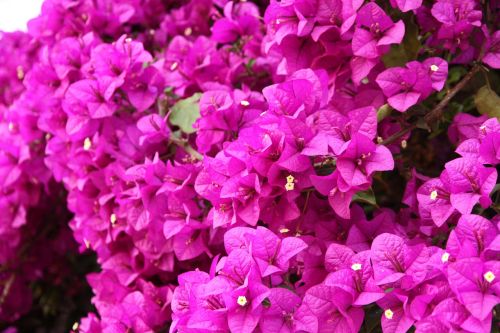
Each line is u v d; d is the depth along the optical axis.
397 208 0.98
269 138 0.81
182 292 0.81
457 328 0.73
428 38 0.92
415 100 0.84
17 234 1.19
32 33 1.08
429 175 0.98
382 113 0.87
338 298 0.77
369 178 0.82
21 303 1.23
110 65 0.95
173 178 0.91
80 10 1.06
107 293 0.98
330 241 0.85
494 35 0.88
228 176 0.84
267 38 0.95
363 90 0.90
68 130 0.97
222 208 0.84
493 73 0.93
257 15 1.02
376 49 0.85
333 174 0.81
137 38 1.10
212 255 0.91
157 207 0.92
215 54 1.00
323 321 0.78
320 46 0.89
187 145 0.95
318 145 0.81
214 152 0.92
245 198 0.82
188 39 1.08
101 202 0.97
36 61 1.19
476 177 0.79
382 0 0.89
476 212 0.84
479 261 0.73
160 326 0.92
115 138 0.98
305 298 0.78
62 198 1.23
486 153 0.80
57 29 1.07
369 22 0.86
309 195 0.86
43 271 1.25
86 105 0.97
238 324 0.76
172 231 0.89
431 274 0.76
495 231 0.76
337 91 0.91
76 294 1.26
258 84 1.02
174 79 1.00
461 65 0.96
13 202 1.17
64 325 1.25
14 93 1.22
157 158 0.91
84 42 1.02
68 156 1.03
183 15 1.11
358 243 0.84
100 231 1.01
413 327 0.82
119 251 0.99
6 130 1.17
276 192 0.83
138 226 0.93
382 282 0.76
